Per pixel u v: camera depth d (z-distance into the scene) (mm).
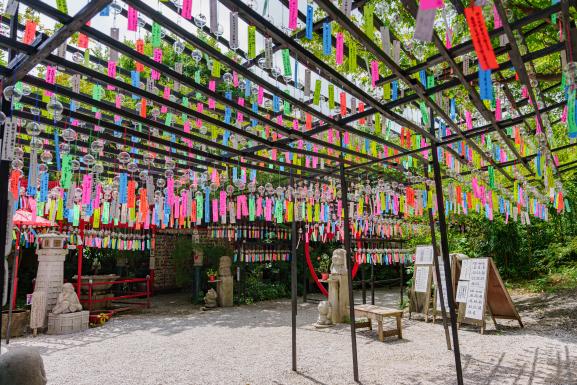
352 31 1700
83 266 11945
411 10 1550
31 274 11016
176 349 5672
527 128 3891
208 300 10102
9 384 2068
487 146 4164
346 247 4324
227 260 10773
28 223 6410
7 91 1975
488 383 3971
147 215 3941
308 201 5605
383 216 8562
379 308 6492
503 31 1716
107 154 4246
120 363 4941
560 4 1495
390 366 4664
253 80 2219
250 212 4586
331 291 7762
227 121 3023
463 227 10844
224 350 5586
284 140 3637
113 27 2113
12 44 1763
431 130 3586
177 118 3939
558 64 5199
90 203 3666
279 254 11758
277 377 4312
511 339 5852
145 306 10359
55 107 2244
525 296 9211
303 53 1913
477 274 6852
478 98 2406
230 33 1748
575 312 7164
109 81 2186
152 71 2613
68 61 2018
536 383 3934
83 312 7293
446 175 5500
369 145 4070
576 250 9961
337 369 4574
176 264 12062
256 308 10078
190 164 4648
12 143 2051
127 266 12734
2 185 2039
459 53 1876
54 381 4238
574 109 1482
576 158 6234
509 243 10477
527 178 5945
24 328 6805
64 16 1625
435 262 5523
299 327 7379
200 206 4059
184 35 1869
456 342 3420
